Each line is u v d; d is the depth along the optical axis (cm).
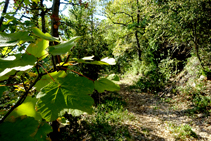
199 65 838
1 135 33
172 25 669
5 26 69
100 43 758
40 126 44
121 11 1341
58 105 38
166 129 585
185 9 588
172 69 1069
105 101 830
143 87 1080
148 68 1227
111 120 645
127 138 529
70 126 469
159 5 698
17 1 91
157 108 782
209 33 644
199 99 732
